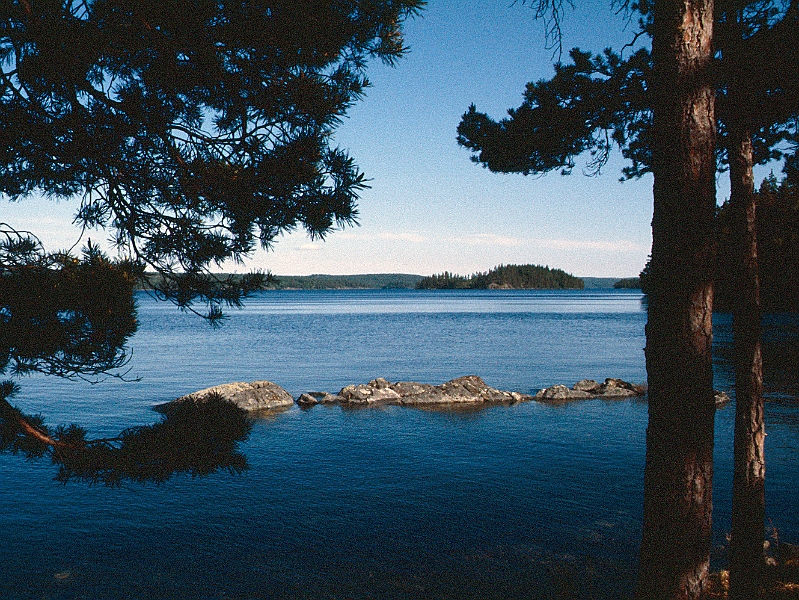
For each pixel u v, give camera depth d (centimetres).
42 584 944
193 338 6288
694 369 491
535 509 1287
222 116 426
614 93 801
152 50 386
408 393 2692
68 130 414
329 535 1146
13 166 443
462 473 1555
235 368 3856
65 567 1004
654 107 515
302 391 2953
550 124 839
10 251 425
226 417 479
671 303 495
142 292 459
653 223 514
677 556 496
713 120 496
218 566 1012
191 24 359
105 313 427
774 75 658
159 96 417
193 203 438
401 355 4681
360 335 6700
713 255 495
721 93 708
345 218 412
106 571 991
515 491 1409
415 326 8212
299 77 396
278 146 413
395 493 1395
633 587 926
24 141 416
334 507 1299
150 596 909
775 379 3059
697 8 487
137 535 1138
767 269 6272
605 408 2484
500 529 1175
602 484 1462
